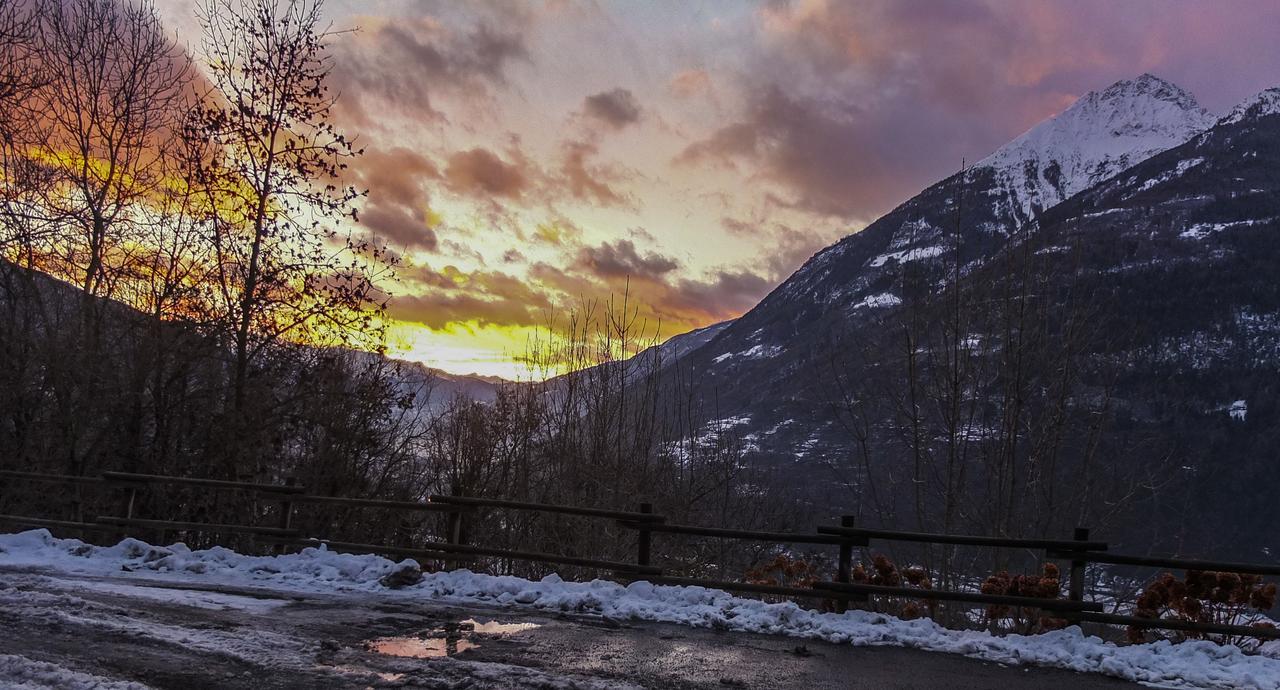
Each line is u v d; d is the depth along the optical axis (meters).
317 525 17.75
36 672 5.94
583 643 8.05
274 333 17.92
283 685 6.17
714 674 7.24
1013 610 11.84
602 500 19.27
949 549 16.45
